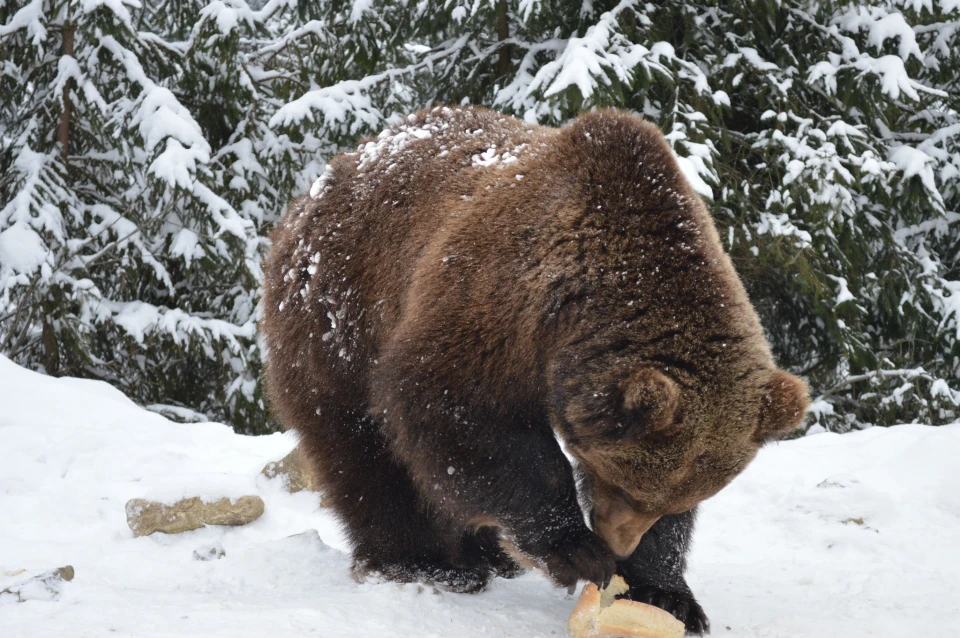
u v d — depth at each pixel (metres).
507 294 3.69
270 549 4.65
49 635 3.08
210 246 12.97
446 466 3.77
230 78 13.83
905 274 13.00
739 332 3.51
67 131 13.23
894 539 5.17
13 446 6.75
